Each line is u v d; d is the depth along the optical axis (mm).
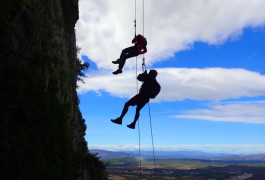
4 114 10070
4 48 11055
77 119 22672
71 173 14297
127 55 12102
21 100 11062
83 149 23641
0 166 9266
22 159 10117
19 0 11750
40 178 10859
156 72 11156
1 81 10570
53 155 12414
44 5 14617
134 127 10984
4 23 11062
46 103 12586
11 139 9984
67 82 18172
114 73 12031
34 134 11312
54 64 15070
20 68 11672
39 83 12602
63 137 13852
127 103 11008
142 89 10883
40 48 13938
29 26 12711
